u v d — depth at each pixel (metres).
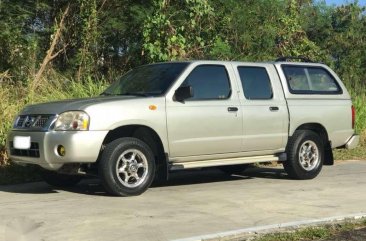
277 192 8.34
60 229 6.03
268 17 16.11
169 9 13.40
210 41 13.95
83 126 7.32
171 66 8.62
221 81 8.66
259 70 9.18
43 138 7.39
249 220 6.49
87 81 12.80
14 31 12.36
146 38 12.86
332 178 9.82
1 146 9.90
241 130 8.70
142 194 8.06
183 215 6.70
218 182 9.44
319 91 9.87
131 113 7.64
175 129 8.03
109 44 14.58
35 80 12.16
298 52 16.53
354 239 5.93
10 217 6.57
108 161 7.54
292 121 9.35
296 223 6.30
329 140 9.88
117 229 6.04
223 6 14.71
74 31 13.81
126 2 14.21
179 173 10.61
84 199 7.67
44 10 13.83
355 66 21.92
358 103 15.80
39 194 8.12
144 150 7.82
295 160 9.41
